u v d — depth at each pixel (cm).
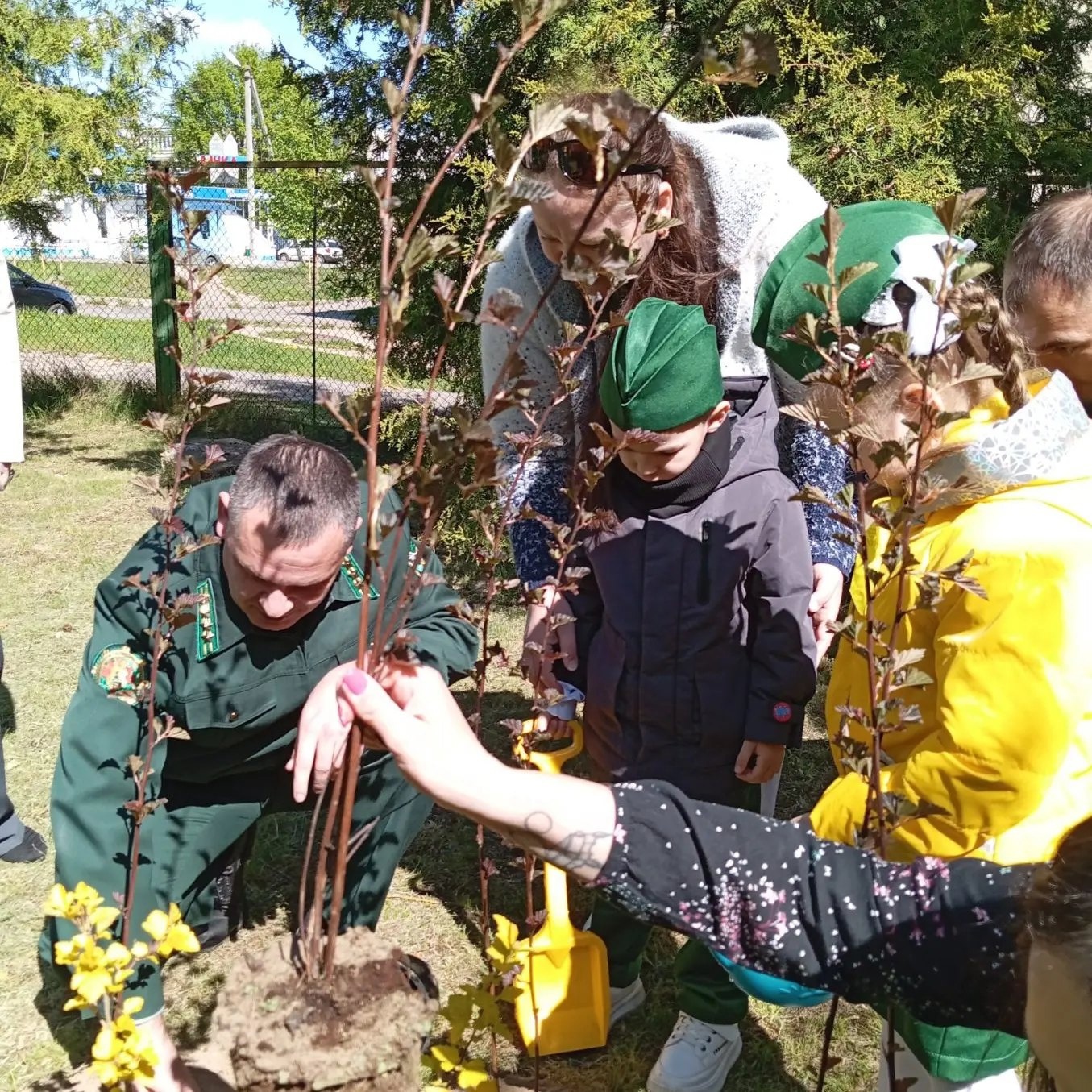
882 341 104
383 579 108
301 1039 110
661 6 475
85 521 577
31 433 778
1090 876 87
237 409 813
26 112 696
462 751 110
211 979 244
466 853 299
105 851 176
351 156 614
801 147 419
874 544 158
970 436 135
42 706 369
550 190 99
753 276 194
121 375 938
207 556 187
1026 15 456
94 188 776
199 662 186
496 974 152
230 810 213
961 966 108
